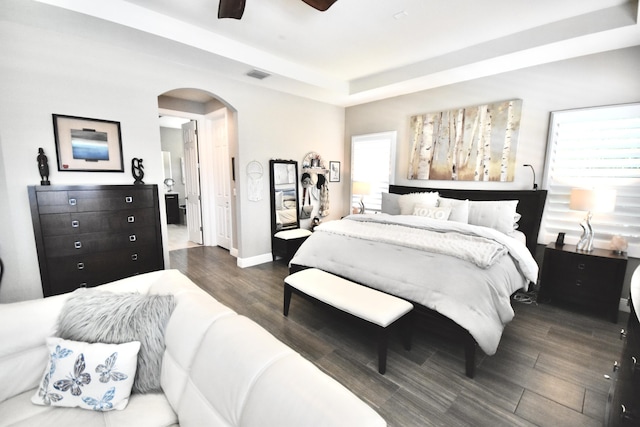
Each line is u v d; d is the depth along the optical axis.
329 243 3.07
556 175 3.30
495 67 3.40
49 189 2.58
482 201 3.61
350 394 0.86
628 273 2.95
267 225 4.55
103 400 1.22
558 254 3.02
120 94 3.02
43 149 2.64
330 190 5.48
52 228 2.62
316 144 5.12
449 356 2.24
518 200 3.51
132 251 3.09
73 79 2.75
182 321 1.36
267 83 4.05
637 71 2.79
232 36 3.06
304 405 0.83
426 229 3.13
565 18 2.66
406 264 2.43
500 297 2.15
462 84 3.97
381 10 2.52
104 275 2.93
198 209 5.59
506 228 3.27
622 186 2.95
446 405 1.75
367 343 2.41
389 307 2.08
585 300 2.90
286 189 4.71
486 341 1.96
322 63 3.77
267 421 0.86
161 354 1.39
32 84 2.56
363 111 5.24
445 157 4.20
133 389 1.33
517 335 2.53
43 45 2.58
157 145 3.31
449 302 2.07
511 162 3.61
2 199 2.49
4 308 1.35
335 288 2.41
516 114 3.52
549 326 2.68
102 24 2.48
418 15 2.60
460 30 2.88
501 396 1.82
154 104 3.25
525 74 3.44
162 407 1.27
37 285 2.68
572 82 3.13
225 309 1.38
